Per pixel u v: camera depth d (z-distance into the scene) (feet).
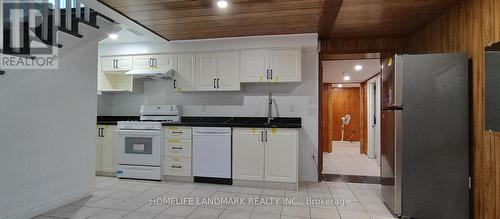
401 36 12.01
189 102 13.91
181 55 13.03
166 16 9.67
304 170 12.64
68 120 9.10
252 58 12.25
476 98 7.30
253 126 11.09
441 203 7.68
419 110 7.76
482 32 7.04
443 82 7.64
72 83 9.21
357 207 8.93
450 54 7.61
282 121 12.88
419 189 7.79
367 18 9.82
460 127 7.57
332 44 12.57
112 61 13.64
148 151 12.07
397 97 7.91
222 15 9.58
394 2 8.36
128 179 12.26
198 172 11.63
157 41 13.08
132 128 12.23
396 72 7.91
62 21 8.77
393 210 8.24
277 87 13.04
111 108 14.80
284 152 10.85
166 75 12.87
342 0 8.07
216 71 12.64
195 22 10.30
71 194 9.21
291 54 11.89
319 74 12.67
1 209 7.29
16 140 7.59
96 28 9.80
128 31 11.83
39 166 8.18
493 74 6.38
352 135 31.27
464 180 7.57
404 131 7.85
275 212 8.45
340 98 31.12
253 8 8.94
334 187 11.30
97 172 12.91
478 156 7.23
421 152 7.77
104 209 8.63
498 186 6.50
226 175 11.37
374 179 12.73
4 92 7.32
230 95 13.50
